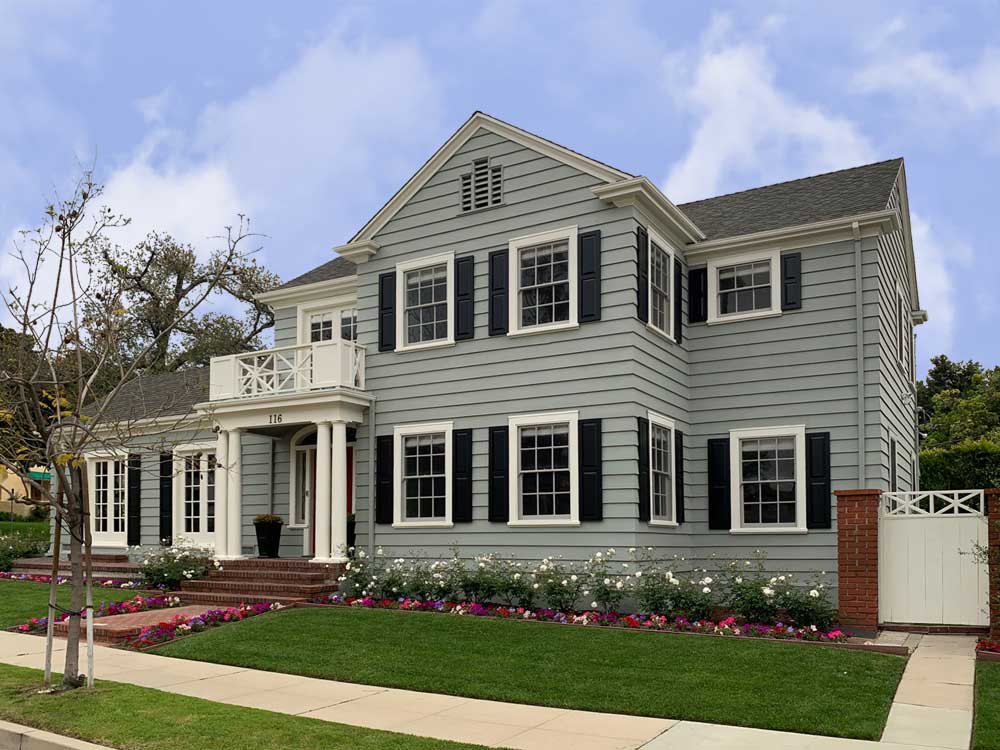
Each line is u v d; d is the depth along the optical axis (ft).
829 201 56.08
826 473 51.03
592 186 50.26
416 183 57.00
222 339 118.32
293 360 67.41
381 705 28.66
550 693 29.48
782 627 39.22
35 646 40.45
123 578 62.03
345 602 50.06
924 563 42.37
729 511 53.78
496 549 51.21
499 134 53.93
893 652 34.91
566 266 50.96
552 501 49.90
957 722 25.57
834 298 52.08
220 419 59.41
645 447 48.70
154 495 72.79
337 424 55.06
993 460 77.66
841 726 24.98
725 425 54.65
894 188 57.21
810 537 51.11
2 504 132.87
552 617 43.98
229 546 58.39
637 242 49.29
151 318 93.30
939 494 42.52
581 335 49.73
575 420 49.21
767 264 54.95
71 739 24.63
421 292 56.75
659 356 51.67
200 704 28.14
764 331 54.08
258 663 35.40
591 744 23.72
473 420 53.06
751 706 27.09
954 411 118.62
